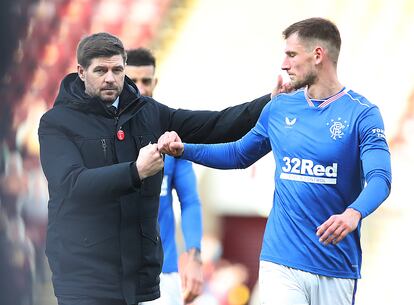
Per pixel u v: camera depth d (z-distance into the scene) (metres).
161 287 23.12
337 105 18.34
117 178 16.70
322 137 18.27
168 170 23.62
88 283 17.67
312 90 18.58
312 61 18.48
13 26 35.12
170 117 18.98
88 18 41.38
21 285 31.02
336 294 18.55
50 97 37.78
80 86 18.03
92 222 17.62
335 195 18.31
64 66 38.91
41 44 38.69
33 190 34.97
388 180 17.42
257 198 40.69
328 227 16.59
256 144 19.14
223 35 43.19
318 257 18.33
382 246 40.09
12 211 33.97
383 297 39.28
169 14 43.12
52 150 17.56
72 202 17.56
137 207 17.77
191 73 42.47
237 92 42.38
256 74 42.53
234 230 40.84
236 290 40.00
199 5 43.47
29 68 37.66
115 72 17.59
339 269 18.44
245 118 19.17
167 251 23.27
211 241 40.78
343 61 42.75
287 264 18.41
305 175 18.36
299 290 18.39
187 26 43.12
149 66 23.22
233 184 40.78
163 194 23.39
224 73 42.59
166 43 42.69
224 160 19.20
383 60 42.66
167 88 42.19
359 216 16.78
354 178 18.33
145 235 17.97
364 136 17.97
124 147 17.89
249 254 40.78
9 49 35.50
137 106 18.02
